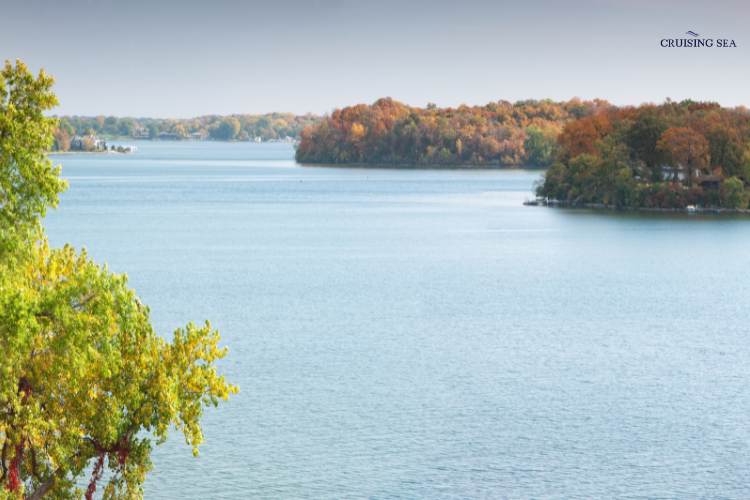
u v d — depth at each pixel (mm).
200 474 67438
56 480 42000
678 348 110125
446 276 172375
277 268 180250
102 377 41406
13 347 35312
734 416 81500
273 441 74188
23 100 38594
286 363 99688
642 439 75562
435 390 89125
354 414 81375
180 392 43688
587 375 95938
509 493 64688
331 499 63062
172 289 152375
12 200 37906
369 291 153375
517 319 129250
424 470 68375
